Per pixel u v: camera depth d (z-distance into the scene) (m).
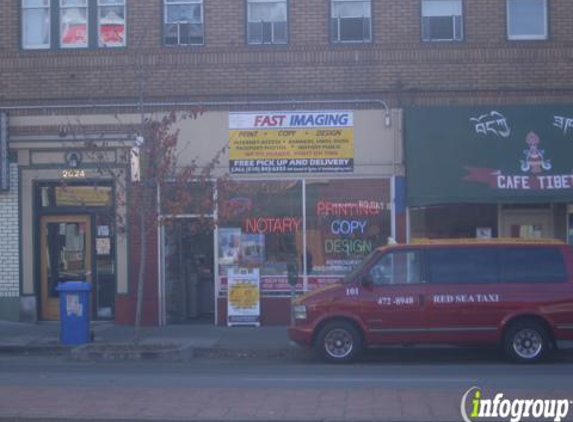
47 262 21.00
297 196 20.36
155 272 20.50
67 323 17.94
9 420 9.55
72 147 20.53
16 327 20.19
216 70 20.41
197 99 20.39
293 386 12.11
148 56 20.47
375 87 20.22
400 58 20.20
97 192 20.78
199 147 20.36
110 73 20.53
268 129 20.30
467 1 20.25
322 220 20.27
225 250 20.50
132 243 20.52
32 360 16.62
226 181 17.78
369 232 20.20
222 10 20.52
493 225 20.27
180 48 20.45
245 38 20.45
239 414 9.73
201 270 20.94
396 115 20.16
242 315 20.20
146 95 20.44
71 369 14.98
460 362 15.93
